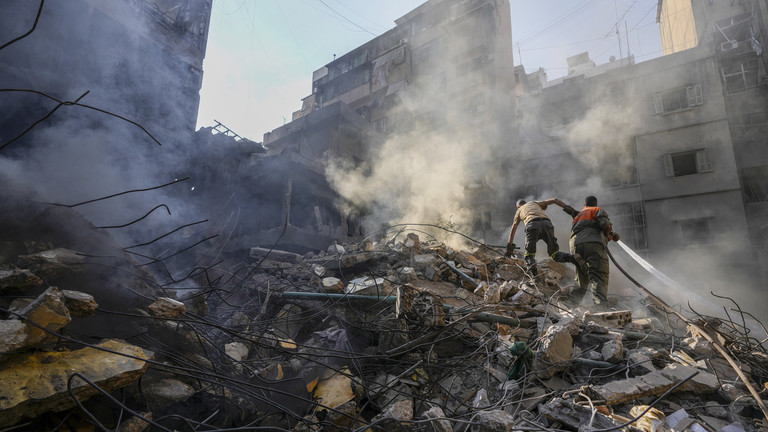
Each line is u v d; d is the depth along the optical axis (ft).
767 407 7.96
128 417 7.74
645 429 7.62
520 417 8.33
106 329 9.39
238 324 14.62
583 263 16.28
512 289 15.01
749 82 61.82
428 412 8.36
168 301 9.83
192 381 9.37
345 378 10.72
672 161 63.52
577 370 10.57
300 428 8.54
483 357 11.64
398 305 12.41
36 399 5.95
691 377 8.41
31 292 8.63
